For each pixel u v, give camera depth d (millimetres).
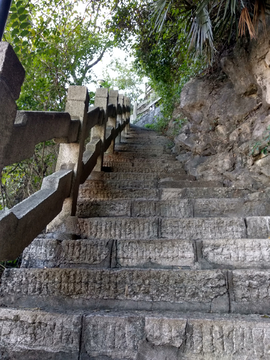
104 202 2812
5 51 1216
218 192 3125
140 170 4145
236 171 3359
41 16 3441
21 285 1830
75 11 4004
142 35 5613
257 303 1729
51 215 1978
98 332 1537
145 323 1541
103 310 1740
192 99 4270
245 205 2729
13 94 1296
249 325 1481
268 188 2816
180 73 6293
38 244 2098
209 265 2027
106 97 3830
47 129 1808
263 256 2016
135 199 3059
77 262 2062
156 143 6281
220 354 1453
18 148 1428
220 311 1721
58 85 4070
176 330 1509
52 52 3738
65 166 2455
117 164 4379
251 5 3068
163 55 6289
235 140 3539
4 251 1381
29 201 1803
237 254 2039
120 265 2059
